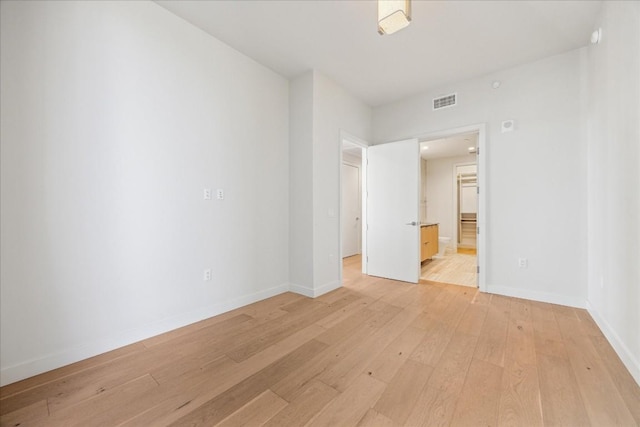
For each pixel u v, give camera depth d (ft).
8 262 5.18
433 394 4.83
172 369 5.65
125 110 6.64
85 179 6.04
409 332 7.34
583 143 8.95
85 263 6.06
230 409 4.49
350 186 21.08
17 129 5.25
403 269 12.77
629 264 5.59
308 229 10.66
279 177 10.93
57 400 4.72
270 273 10.53
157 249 7.25
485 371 5.50
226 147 8.93
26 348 5.35
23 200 5.32
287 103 11.31
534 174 9.82
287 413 4.39
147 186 7.04
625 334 5.75
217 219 8.68
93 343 6.16
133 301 6.81
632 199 5.47
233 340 6.93
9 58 5.17
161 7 7.30
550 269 9.58
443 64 10.10
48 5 5.57
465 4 7.11
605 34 6.91
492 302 9.70
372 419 4.25
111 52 6.42
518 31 8.20
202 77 8.25
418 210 12.43
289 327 7.71
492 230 10.69
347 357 6.09
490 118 10.72
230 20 7.81
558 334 7.13
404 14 5.27
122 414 4.39
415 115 12.76
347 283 12.44
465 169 24.03
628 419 4.20
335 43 8.86
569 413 4.33
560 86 9.36
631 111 5.49
